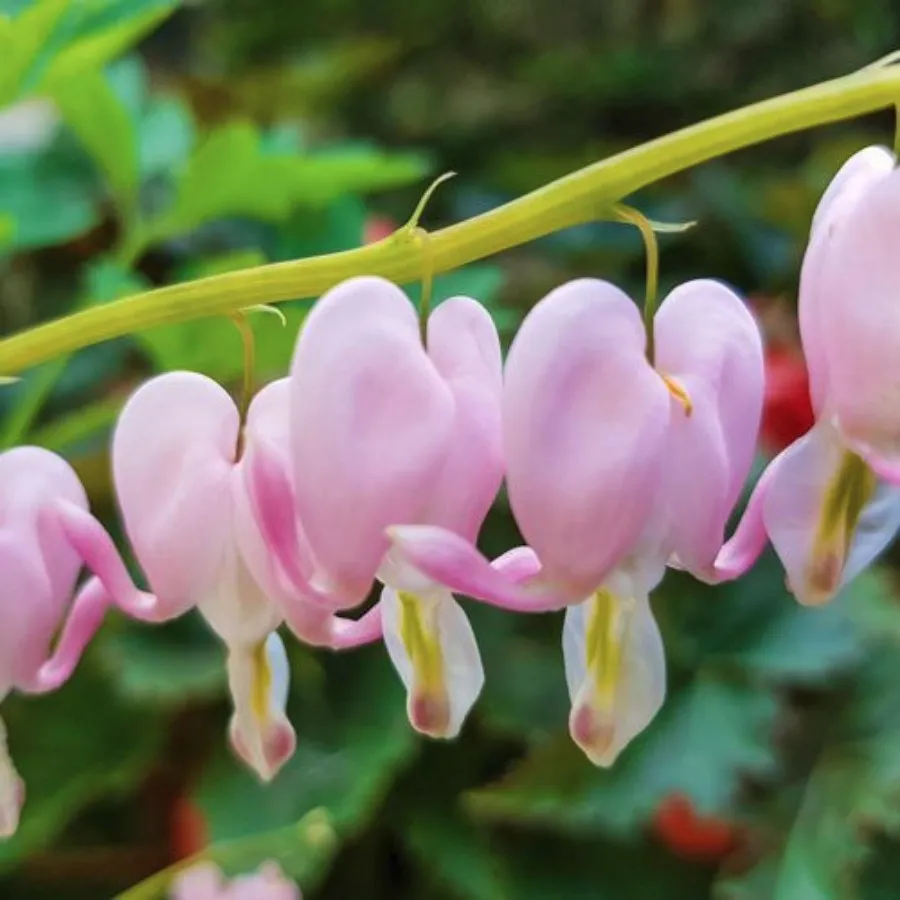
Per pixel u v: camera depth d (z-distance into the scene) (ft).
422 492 0.79
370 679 1.43
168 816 1.46
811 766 1.40
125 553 1.39
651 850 1.39
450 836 1.38
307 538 0.79
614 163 0.81
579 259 1.73
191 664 1.38
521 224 0.82
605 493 0.78
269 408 0.81
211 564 0.81
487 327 0.81
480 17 2.18
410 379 0.79
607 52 2.06
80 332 0.84
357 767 1.35
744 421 0.80
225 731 1.43
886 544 0.81
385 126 2.10
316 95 2.00
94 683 1.45
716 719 1.37
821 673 1.39
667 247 1.80
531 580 0.79
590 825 1.30
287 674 0.84
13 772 0.84
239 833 1.30
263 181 1.16
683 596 1.48
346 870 1.43
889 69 0.81
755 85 2.05
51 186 1.45
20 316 1.73
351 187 1.17
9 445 1.11
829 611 1.45
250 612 0.82
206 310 0.83
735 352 0.80
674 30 2.09
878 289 0.79
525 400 0.78
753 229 1.81
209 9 2.36
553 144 2.05
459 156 2.06
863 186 0.80
